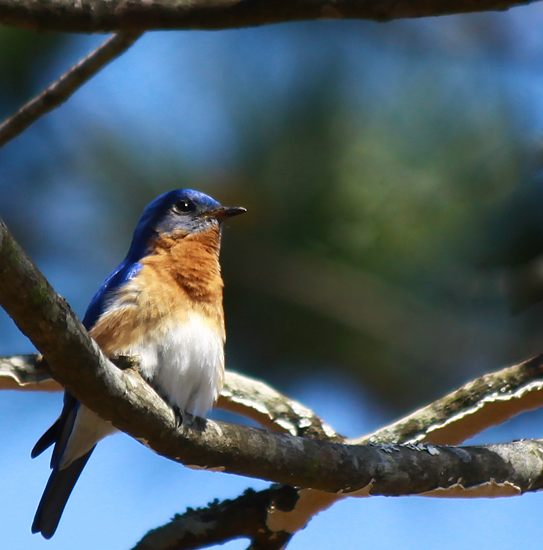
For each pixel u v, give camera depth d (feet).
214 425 24.41
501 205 32.91
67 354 20.61
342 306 35.55
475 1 19.53
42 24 20.98
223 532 28.60
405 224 34.01
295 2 20.22
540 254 32.71
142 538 28.81
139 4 20.66
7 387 29.58
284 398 32.12
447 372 35.76
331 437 30.78
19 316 19.52
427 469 26.58
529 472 28.07
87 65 26.14
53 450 32.81
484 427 30.04
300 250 35.58
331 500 27.99
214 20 20.72
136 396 22.70
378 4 20.03
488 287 34.04
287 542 29.37
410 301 35.37
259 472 25.02
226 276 35.83
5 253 18.33
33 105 26.71
